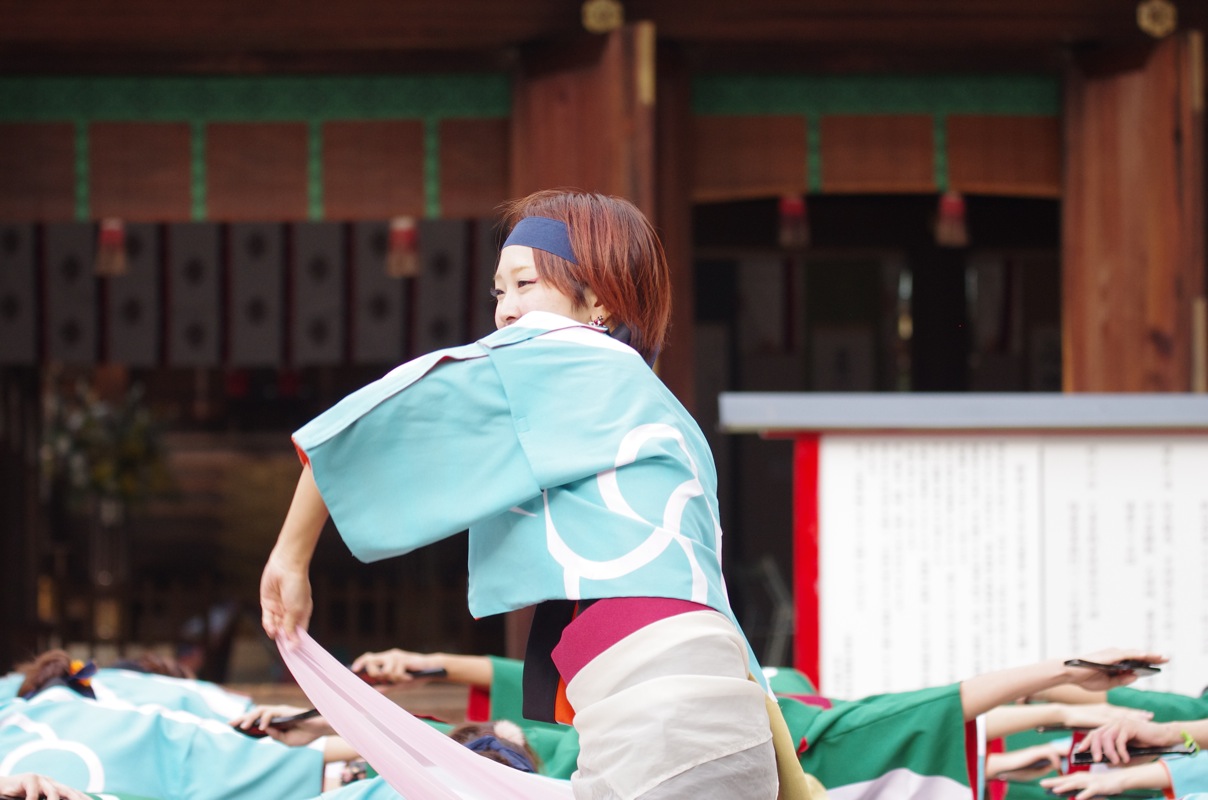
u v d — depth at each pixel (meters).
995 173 11.80
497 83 11.62
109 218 11.57
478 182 11.60
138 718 4.72
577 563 2.58
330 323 12.89
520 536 2.65
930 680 6.34
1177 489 6.38
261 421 21.14
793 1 11.06
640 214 3.03
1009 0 11.09
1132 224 11.27
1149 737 4.32
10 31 11.02
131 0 10.92
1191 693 6.34
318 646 2.82
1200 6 11.37
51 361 12.76
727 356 19.77
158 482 18.91
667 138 11.46
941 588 6.34
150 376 21.02
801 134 11.75
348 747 4.83
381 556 2.68
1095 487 6.38
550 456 2.62
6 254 12.67
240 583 18.73
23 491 14.59
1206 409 6.30
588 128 10.88
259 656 16.47
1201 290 11.07
